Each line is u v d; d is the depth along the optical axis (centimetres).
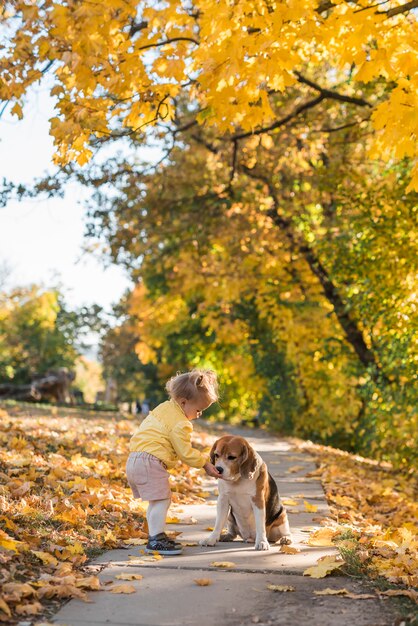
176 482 923
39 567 504
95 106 737
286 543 628
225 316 2659
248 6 729
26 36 698
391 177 1462
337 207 1542
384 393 1482
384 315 1374
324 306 2227
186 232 2088
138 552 581
